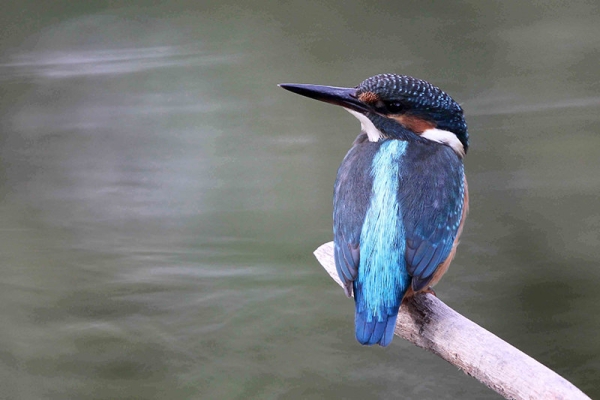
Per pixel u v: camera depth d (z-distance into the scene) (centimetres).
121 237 1273
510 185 1283
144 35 1623
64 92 1518
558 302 1125
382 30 1619
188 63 1567
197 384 1072
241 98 1471
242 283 1199
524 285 1148
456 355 616
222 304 1179
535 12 1642
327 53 1545
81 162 1412
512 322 1111
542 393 551
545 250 1185
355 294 664
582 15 1611
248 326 1147
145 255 1244
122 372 1099
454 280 1165
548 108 1398
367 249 669
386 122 759
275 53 1570
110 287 1203
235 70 1526
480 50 1532
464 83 1465
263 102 1472
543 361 1065
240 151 1391
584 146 1323
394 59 1530
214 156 1385
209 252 1246
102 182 1370
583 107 1390
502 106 1411
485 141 1360
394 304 648
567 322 1103
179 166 1376
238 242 1249
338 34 1597
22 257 1244
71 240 1276
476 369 598
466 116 1400
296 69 1522
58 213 1330
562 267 1162
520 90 1444
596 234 1195
